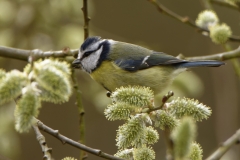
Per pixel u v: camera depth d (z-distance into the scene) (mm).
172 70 9445
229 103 13391
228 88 13641
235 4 10320
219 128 13117
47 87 5102
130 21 18609
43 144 6223
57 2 11961
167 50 18125
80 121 8258
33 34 11984
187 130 4203
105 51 9141
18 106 5012
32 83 5094
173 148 4703
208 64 9234
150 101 6191
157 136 6406
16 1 12125
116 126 16828
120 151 6480
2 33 11867
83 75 11922
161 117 6250
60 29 12016
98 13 18578
